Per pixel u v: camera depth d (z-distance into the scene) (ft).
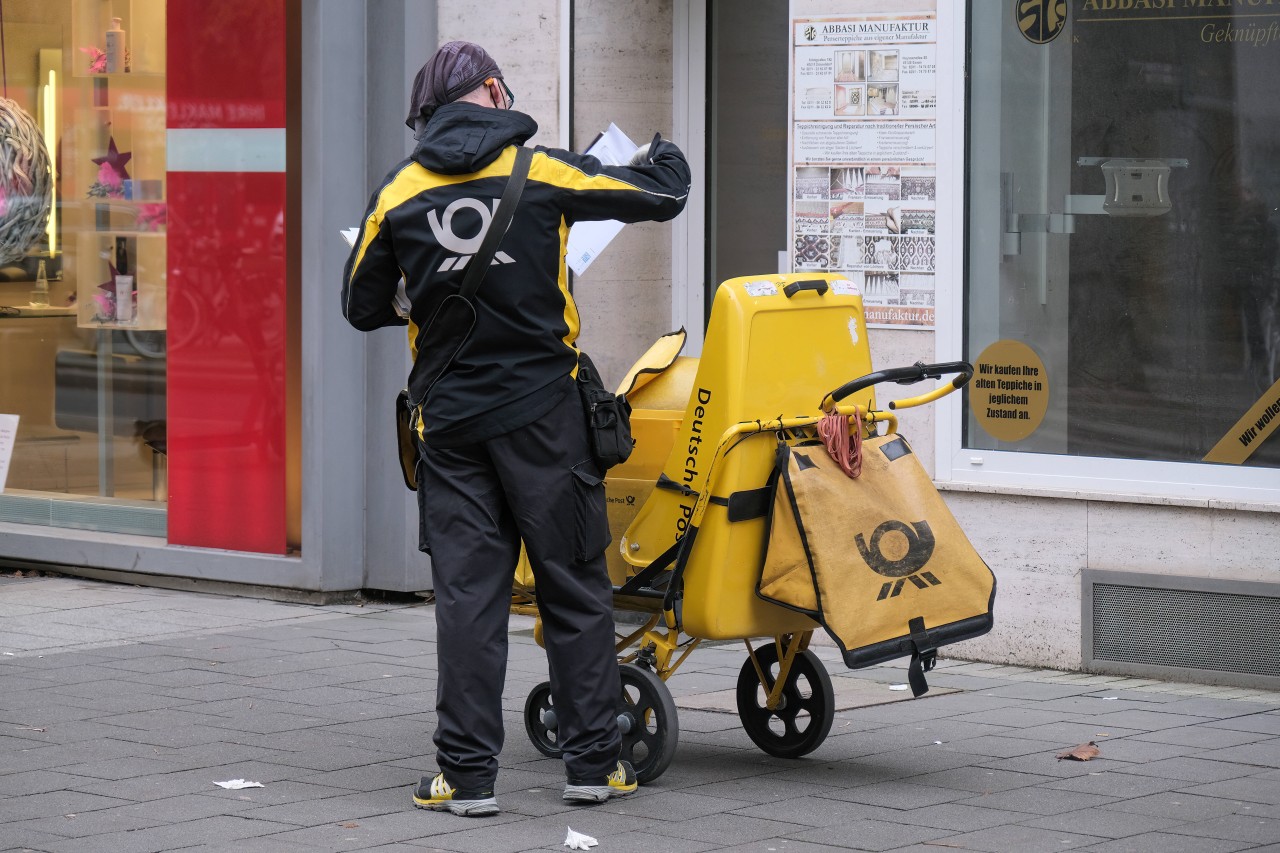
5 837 51.37
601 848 50.72
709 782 58.44
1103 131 77.71
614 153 59.21
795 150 82.38
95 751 61.87
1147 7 76.59
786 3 90.02
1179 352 76.43
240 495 94.12
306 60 89.76
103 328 99.19
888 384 81.20
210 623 86.69
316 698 70.59
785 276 58.44
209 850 50.24
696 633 57.36
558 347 55.21
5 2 101.96
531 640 83.51
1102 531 76.43
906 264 80.64
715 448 56.49
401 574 91.61
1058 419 78.69
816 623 58.85
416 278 54.54
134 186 96.99
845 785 57.93
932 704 70.74
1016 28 78.89
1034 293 79.05
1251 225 75.10
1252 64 74.79
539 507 54.70
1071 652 77.30
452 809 54.24
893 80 80.28
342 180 90.38
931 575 57.36
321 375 90.27
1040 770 59.77
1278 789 57.16
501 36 90.79
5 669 75.66
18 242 101.71
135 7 96.27
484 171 54.44
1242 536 73.67
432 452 55.36
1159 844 50.80
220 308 93.97
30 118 101.19
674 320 93.86
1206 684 74.38
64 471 101.45
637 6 92.12
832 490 56.24
